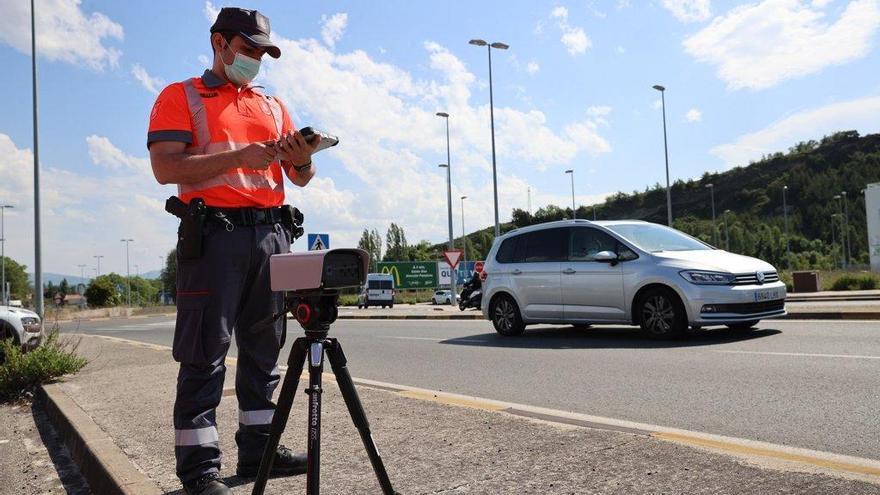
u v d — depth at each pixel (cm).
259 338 318
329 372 757
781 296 892
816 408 469
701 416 468
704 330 978
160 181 285
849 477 282
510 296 1088
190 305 286
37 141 2216
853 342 764
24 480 414
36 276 2188
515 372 717
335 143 266
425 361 859
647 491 277
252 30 295
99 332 2059
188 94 291
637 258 923
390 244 11844
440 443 366
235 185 292
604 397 555
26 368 706
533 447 349
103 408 536
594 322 970
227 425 447
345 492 296
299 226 329
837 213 12544
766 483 279
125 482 328
